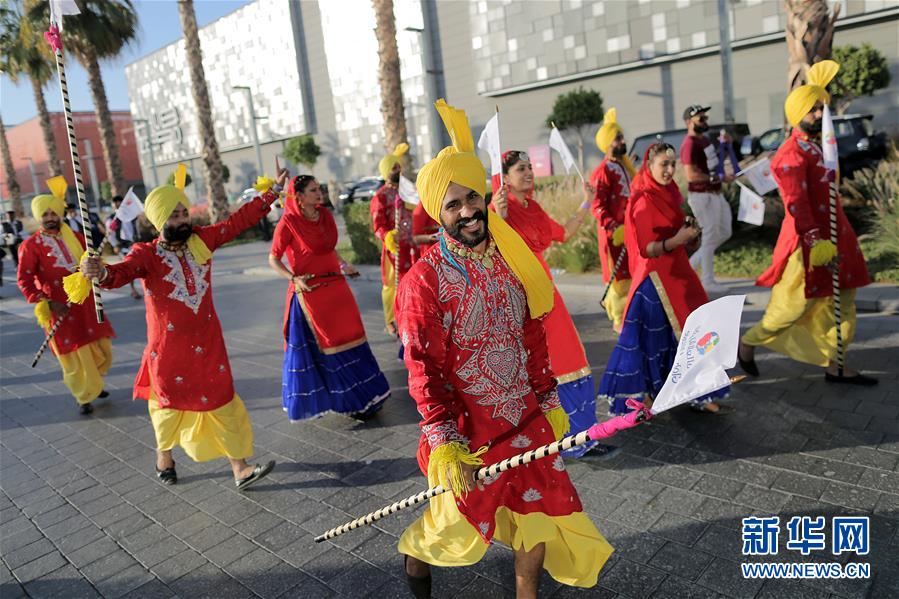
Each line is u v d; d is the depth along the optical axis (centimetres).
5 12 2148
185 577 339
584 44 2675
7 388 729
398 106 1348
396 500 393
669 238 417
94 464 497
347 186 3250
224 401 415
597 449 410
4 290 1584
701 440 417
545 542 251
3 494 462
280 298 1114
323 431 512
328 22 4025
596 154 2717
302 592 316
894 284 691
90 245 367
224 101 4941
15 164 6619
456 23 3219
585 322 724
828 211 454
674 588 289
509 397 249
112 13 2108
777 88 2241
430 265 240
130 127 6381
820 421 424
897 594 271
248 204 432
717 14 2298
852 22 1998
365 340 519
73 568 359
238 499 416
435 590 307
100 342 624
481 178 238
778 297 478
